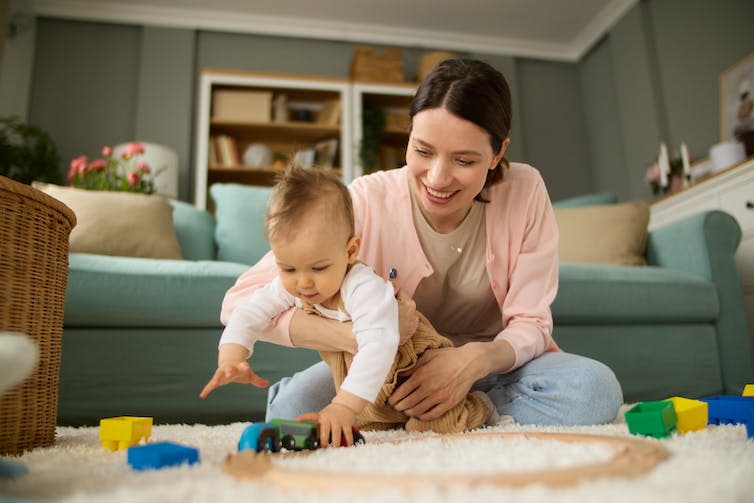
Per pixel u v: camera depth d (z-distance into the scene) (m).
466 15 4.11
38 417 0.95
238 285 1.08
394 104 4.12
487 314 1.28
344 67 4.21
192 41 3.94
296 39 4.17
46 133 3.41
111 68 3.86
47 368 0.98
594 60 4.37
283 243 0.83
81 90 3.79
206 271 1.64
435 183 0.96
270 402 1.26
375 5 3.98
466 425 1.04
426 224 1.15
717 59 3.26
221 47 4.04
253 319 0.96
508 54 4.42
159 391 1.54
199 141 3.65
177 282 1.59
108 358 1.52
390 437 0.95
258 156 3.78
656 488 0.44
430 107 0.94
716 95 3.24
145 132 3.74
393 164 4.06
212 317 1.59
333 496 0.44
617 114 4.09
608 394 1.06
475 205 1.16
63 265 1.05
